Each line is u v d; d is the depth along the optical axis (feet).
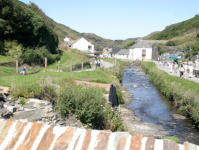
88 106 38.58
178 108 71.97
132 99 85.87
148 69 175.01
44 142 14.01
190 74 119.24
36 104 33.40
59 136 14.24
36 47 112.57
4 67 69.82
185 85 85.46
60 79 54.54
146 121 59.72
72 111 37.58
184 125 57.52
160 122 59.41
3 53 91.81
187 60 217.97
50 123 33.76
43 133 14.64
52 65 109.91
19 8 105.60
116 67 142.72
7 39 101.30
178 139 47.03
